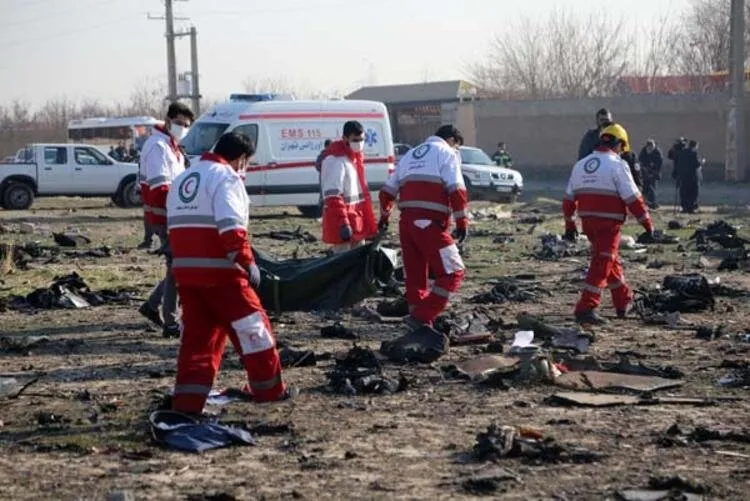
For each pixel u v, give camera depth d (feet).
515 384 33.12
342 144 50.88
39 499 22.68
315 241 84.23
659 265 65.00
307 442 26.78
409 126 261.03
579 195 44.21
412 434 27.48
